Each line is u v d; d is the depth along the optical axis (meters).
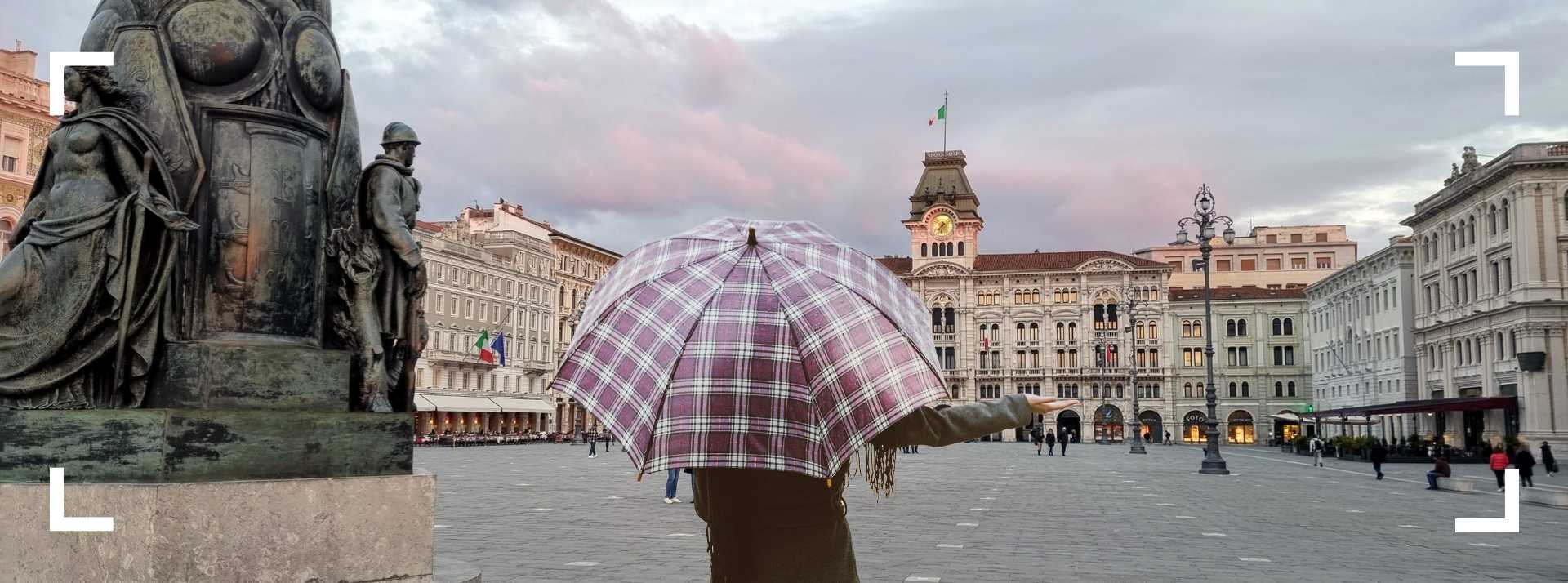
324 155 5.87
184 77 5.41
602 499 22.33
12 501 4.72
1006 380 111.75
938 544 14.31
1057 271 111.62
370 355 5.77
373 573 5.16
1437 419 70.44
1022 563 12.41
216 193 5.38
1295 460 59.44
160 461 4.73
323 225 5.79
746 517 3.58
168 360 5.08
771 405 3.29
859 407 3.32
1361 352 87.81
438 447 77.31
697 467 3.35
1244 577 11.42
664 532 15.38
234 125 5.48
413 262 5.93
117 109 5.12
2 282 4.86
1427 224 72.81
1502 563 13.27
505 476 32.81
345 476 5.32
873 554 13.09
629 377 3.40
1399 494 27.88
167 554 4.48
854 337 3.41
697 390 3.30
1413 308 77.69
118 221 4.95
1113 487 29.06
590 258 120.88
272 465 5.07
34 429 4.84
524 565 11.68
